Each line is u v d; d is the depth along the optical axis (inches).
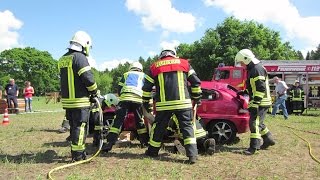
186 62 299.1
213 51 2389.3
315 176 254.4
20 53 3848.4
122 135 364.2
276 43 2470.5
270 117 718.5
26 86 924.6
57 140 402.6
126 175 248.2
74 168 266.8
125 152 327.9
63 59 286.8
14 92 861.8
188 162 287.4
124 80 340.5
